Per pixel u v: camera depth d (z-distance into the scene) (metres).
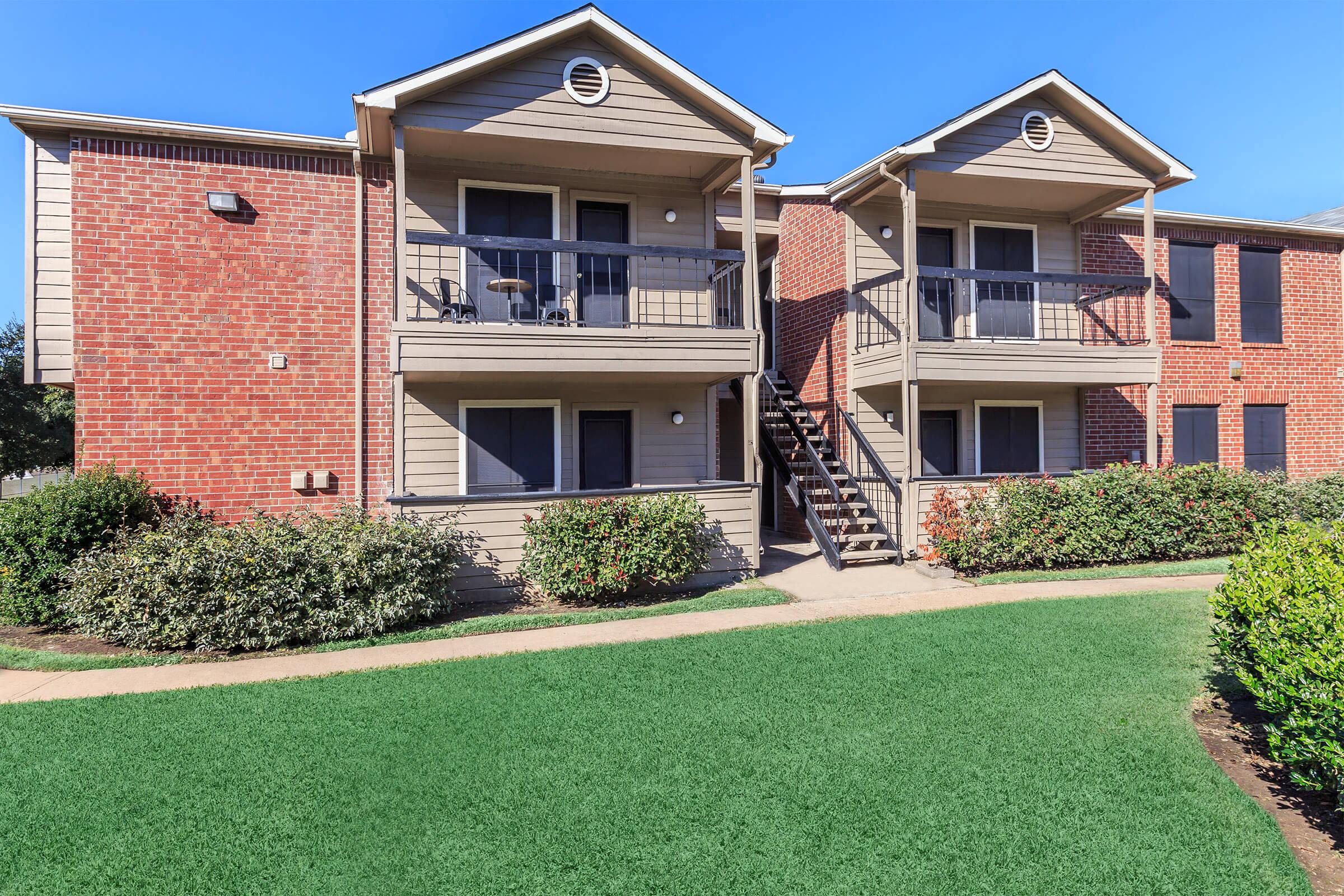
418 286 9.70
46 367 8.73
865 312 11.90
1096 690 5.21
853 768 4.10
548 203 10.31
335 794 3.92
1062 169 10.94
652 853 3.34
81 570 7.21
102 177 8.84
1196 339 13.40
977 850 3.32
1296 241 14.04
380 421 9.78
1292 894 2.99
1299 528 5.12
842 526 11.11
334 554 7.35
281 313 9.43
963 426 12.34
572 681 5.64
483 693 5.43
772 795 3.83
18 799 3.92
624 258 10.59
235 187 9.29
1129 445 12.95
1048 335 12.49
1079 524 9.98
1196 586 8.72
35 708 5.29
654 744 4.46
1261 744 4.40
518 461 10.30
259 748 4.50
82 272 8.76
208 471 9.15
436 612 7.91
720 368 9.40
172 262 9.07
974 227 12.34
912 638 6.61
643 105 9.19
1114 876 3.13
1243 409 13.63
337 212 9.65
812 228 12.95
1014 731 4.55
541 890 3.09
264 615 6.90
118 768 4.26
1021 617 7.27
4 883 3.20
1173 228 13.26
